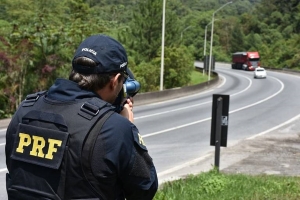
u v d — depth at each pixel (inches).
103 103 88.5
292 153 479.8
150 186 90.1
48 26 1039.6
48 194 85.1
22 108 93.4
